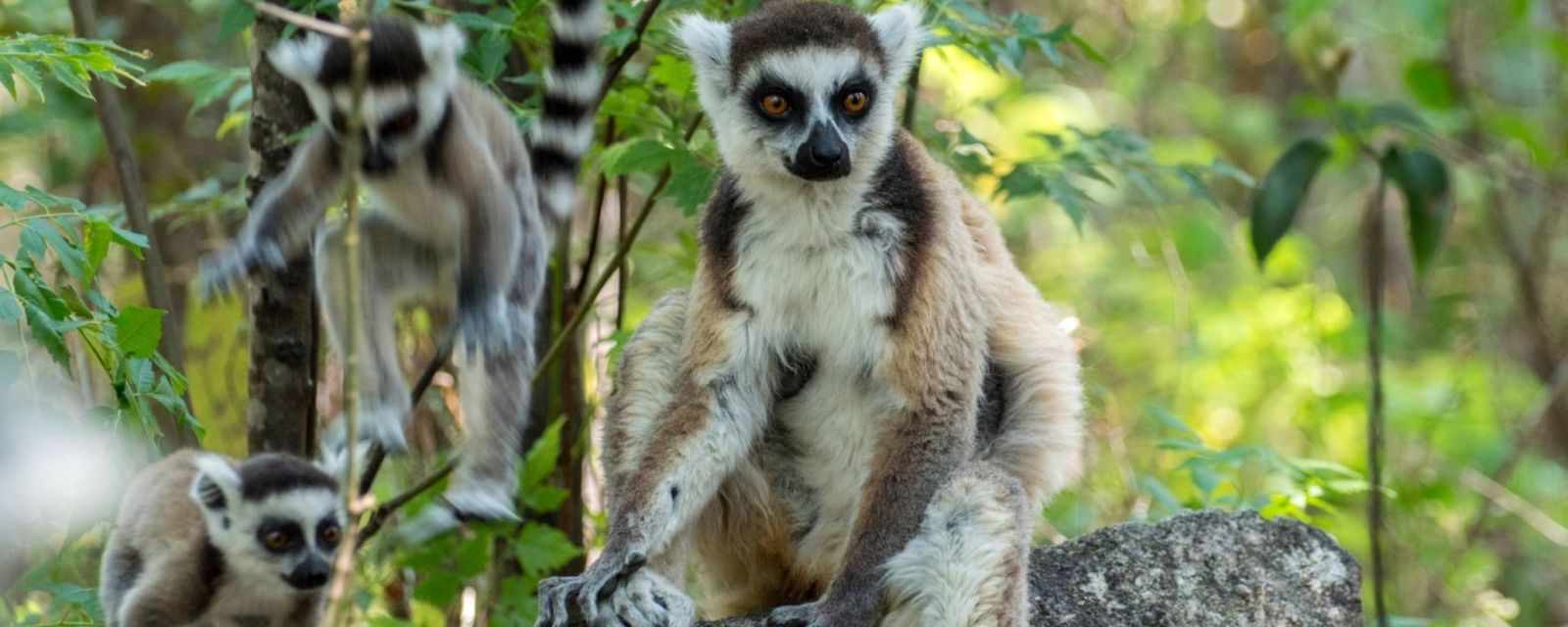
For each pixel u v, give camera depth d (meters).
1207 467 10.02
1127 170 10.84
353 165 5.45
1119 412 14.94
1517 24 17.45
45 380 8.41
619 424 7.97
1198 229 17.98
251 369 9.26
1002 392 8.36
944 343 7.69
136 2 13.85
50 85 13.39
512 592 9.81
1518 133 15.14
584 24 8.29
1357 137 9.23
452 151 7.23
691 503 7.58
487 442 7.66
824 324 7.79
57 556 7.87
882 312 7.66
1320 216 20.66
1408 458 15.99
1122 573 8.08
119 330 7.54
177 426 9.54
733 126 7.92
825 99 7.80
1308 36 17.30
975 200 8.70
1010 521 7.23
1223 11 21.94
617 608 7.21
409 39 7.17
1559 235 18.62
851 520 7.98
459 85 7.80
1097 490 12.73
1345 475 11.23
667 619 7.21
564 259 10.43
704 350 7.74
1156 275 17.84
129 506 8.59
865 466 7.90
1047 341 8.45
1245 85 22.50
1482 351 18.22
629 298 13.73
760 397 7.84
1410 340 18.16
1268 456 10.12
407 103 7.09
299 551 8.46
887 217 7.73
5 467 7.17
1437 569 14.11
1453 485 15.00
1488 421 16.14
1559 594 15.89
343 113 7.09
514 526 9.59
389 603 10.65
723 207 7.93
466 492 7.65
